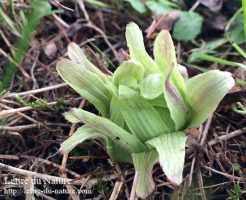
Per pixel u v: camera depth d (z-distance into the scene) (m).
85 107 0.14
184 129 0.12
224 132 0.14
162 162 0.10
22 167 0.13
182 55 0.17
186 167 0.13
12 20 0.17
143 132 0.11
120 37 0.17
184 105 0.11
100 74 0.12
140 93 0.11
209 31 0.18
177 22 0.17
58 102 0.14
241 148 0.13
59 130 0.14
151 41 0.17
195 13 0.17
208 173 0.13
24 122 0.14
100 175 0.12
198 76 0.11
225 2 0.18
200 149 0.12
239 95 0.13
